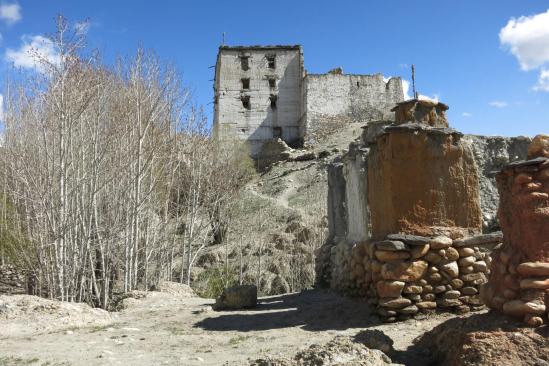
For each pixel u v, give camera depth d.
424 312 7.29
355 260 9.05
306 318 8.26
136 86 17.06
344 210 12.38
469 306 7.39
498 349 4.34
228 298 10.35
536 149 5.21
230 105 50.22
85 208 14.38
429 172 7.75
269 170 41.22
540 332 4.43
